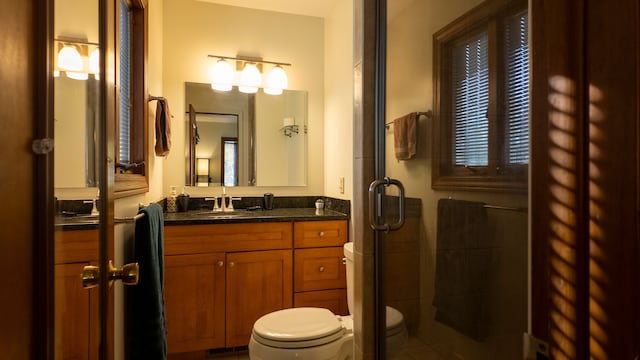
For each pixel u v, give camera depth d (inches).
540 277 21.3
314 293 94.7
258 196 114.0
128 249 52.9
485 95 37.8
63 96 24.9
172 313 84.8
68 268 25.5
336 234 96.4
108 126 33.6
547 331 20.5
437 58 46.3
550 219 20.4
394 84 55.0
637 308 15.5
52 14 22.0
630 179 15.7
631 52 15.7
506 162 34.3
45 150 20.9
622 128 16.1
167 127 84.6
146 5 73.5
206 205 108.4
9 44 17.4
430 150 47.9
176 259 85.2
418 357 50.0
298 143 117.9
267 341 62.8
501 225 35.1
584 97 17.9
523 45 31.5
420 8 49.4
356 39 60.2
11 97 17.6
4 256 17.0
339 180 105.1
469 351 40.7
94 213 31.4
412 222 51.4
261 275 91.0
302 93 118.1
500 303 35.8
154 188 87.2
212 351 94.3
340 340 66.4
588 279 17.6
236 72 113.0
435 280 47.2
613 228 16.4
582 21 18.1
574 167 18.4
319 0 108.3
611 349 16.5
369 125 58.1
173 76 107.2
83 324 28.9
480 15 38.9
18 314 18.3
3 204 16.9
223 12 111.3
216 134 111.0
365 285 57.9
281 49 116.2
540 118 21.6
